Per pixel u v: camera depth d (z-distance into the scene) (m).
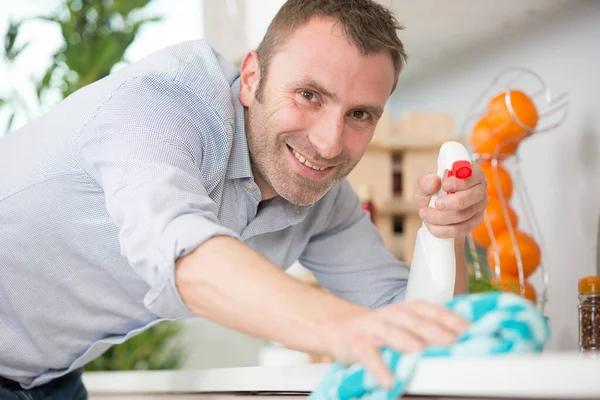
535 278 1.79
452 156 1.06
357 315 0.70
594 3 1.62
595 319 1.11
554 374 0.56
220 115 1.14
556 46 1.75
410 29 2.18
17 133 1.28
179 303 0.82
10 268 1.19
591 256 1.60
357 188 1.91
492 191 1.48
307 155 1.14
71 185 1.14
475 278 1.30
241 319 0.76
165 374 1.32
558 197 1.72
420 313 0.67
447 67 2.21
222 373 1.14
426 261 1.02
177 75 1.12
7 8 2.68
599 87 1.59
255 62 1.22
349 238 1.49
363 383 0.66
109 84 1.16
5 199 1.17
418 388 0.64
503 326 0.64
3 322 1.24
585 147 1.63
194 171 1.01
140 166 0.94
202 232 0.82
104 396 1.57
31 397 1.33
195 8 3.01
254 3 2.58
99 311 1.26
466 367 0.60
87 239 1.17
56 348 1.29
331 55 1.09
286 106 1.13
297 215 1.32
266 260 0.79
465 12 2.05
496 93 1.98
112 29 2.63
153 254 0.83
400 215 1.96
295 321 0.72
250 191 1.25
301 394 0.97
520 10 1.87
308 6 1.12
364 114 1.16
